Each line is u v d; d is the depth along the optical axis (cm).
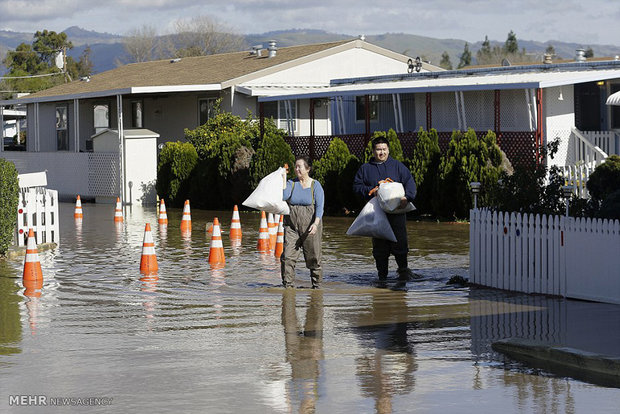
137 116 5369
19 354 1257
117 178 4509
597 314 1496
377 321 1480
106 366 1188
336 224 3225
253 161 3850
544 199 1884
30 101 5369
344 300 1688
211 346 1304
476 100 3794
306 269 2117
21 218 2484
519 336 1331
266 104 4750
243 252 2456
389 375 1132
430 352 1254
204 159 4175
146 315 1548
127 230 3125
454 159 3247
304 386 1084
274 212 1823
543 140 3491
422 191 3384
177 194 4262
